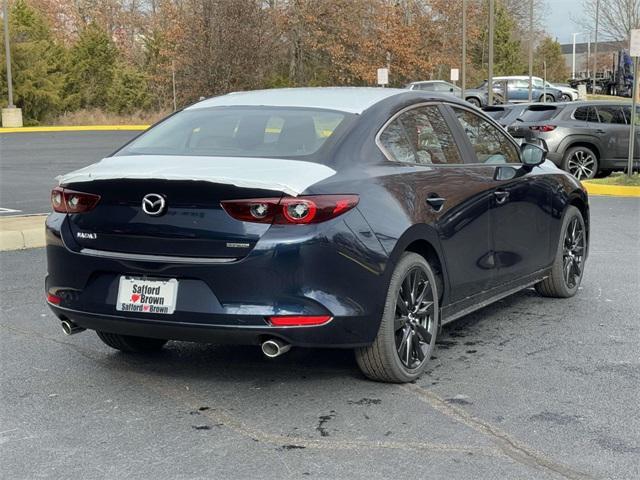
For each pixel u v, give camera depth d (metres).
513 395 4.69
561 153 16.95
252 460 3.80
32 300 7.04
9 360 5.38
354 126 4.85
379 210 4.54
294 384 4.88
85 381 4.96
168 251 4.35
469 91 42.28
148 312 4.38
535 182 6.36
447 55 53.56
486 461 3.78
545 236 6.57
